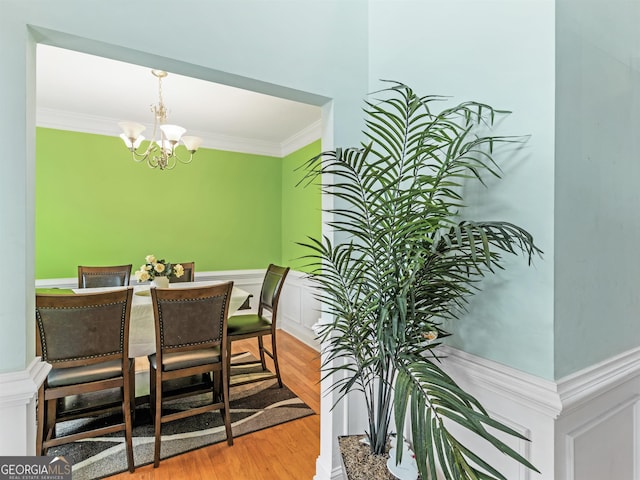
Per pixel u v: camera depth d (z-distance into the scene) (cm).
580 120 111
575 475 109
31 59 107
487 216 122
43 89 285
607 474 121
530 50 108
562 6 104
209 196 421
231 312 269
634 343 136
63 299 163
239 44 138
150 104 316
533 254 107
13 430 101
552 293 103
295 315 421
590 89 115
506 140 115
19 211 102
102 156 363
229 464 190
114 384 182
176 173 401
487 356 122
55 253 343
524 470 110
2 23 99
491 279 121
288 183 449
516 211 112
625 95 131
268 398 265
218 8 133
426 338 113
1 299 99
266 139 434
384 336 113
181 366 197
